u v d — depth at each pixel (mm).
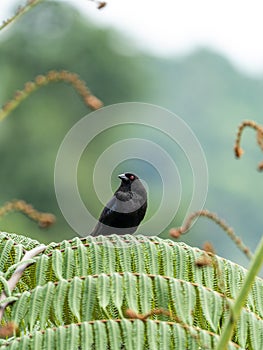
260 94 63812
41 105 40938
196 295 7227
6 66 44062
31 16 44156
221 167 54781
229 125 60562
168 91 58750
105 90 47469
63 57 45219
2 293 6949
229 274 7352
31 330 6801
